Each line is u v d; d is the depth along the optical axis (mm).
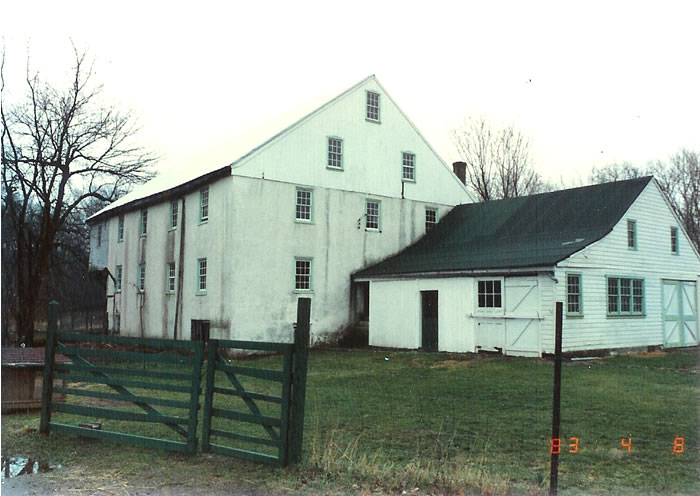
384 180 27859
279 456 7016
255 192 23672
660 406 11141
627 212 21891
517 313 19719
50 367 9078
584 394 12461
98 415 8477
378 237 27312
